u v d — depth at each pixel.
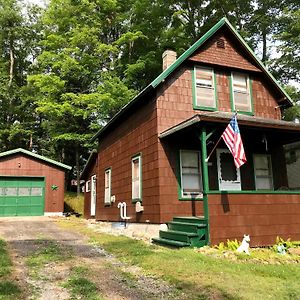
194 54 12.19
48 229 13.64
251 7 25.28
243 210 8.94
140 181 12.01
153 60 25.11
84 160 34.62
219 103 12.42
